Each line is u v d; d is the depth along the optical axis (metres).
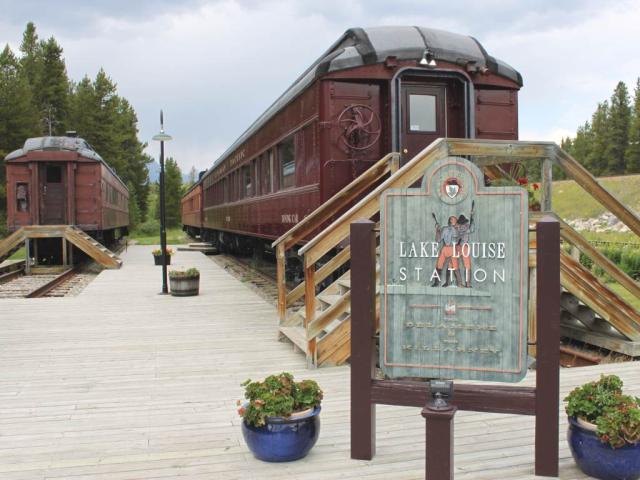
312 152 8.11
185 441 4.25
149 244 34.72
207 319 9.07
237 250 20.77
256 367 6.22
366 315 3.88
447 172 3.78
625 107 67.44
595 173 70.31
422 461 3.85
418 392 3.80
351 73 7.54
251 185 13.70
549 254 3.59
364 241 3.89
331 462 3.86
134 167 62.62
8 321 8.95
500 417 4.67
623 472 3.50
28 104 39.56
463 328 3.76
